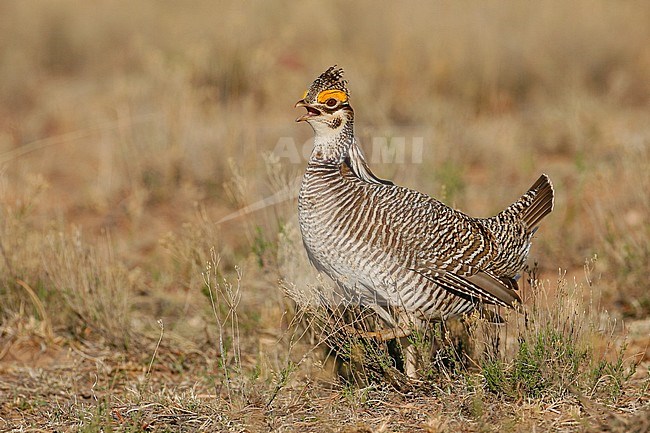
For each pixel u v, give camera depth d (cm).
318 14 3416
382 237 1197
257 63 2967
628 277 1664
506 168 2420
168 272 1791
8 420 1190
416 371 1223
